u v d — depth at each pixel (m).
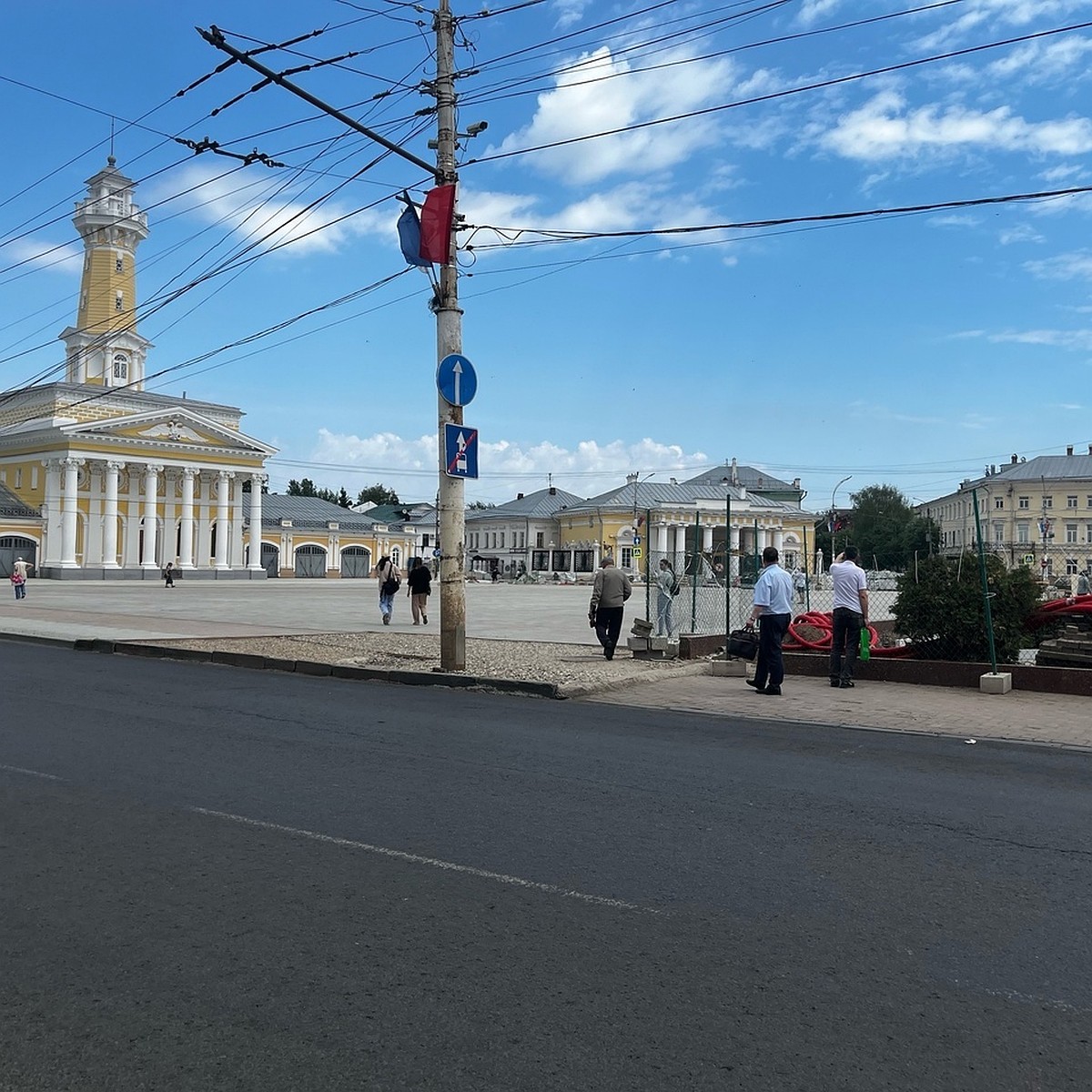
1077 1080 3.18
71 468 69.56
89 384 76.44
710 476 110.62
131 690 12.16
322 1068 3.22
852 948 4.21
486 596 48.34
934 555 14.73
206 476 80.94
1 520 68.00
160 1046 3.36
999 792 7.22
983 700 12.08
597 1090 3.10
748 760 8.28
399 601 40.41
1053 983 3.90
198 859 5.29
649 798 6.79
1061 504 87.06
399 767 7.69
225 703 11.17
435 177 13.86
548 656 16.28
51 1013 3.58
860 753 8.75
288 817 6.14
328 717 10.23
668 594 18.55
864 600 13.11
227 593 46.06
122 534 76.31
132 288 78.56
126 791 6.76
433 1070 3.21
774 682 12.53
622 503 95.56
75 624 22.98
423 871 5.14
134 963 3.99
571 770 7.70
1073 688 12.51
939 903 4.78
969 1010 3.65
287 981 3.83
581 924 4.44
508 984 3.82
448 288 13.77
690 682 13.83
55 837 5.65
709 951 4.16
